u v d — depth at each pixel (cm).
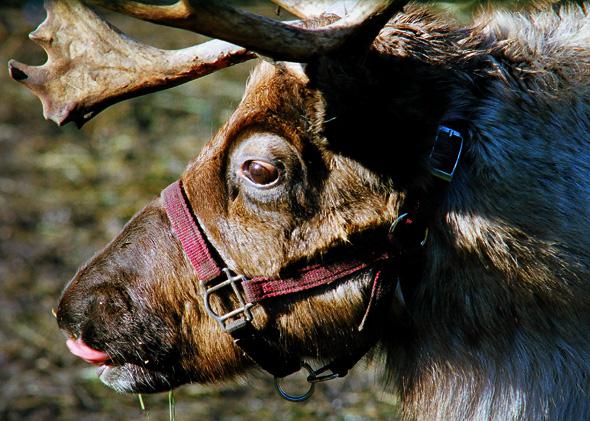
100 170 1722
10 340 1304
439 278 707
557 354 701
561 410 704
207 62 749
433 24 703
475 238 678
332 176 674
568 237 670
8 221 1571
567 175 672
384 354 805
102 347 774
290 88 662
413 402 759
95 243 1523
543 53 704
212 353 761
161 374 778
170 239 748
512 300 695
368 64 658
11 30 2133
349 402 1184
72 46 773
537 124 678
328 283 705
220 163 709
